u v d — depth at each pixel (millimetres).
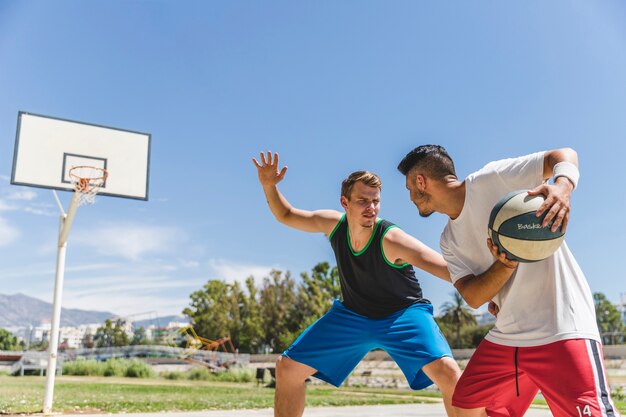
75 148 12836
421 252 3652
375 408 10578
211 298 70812
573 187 2389
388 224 3836
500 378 2844
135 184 13281
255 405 10562
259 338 68375
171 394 14484
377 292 3879
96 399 11555
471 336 64438
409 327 3828
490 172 2791
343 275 3996
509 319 2771
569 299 2617
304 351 3914
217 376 33656
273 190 4316
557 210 2320
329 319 4004
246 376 31984
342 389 23406
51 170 12477
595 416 2385
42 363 35406
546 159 2602
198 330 69438
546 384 2607
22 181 12109
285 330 63281
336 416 8688
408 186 3107
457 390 3008
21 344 108438
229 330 68750
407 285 3922
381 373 35375
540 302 2689
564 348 2539
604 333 78438
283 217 4355
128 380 28016
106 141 13211
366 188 3752
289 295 67250
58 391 14562
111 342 90250
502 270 2623
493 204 2783
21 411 8820
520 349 2705
